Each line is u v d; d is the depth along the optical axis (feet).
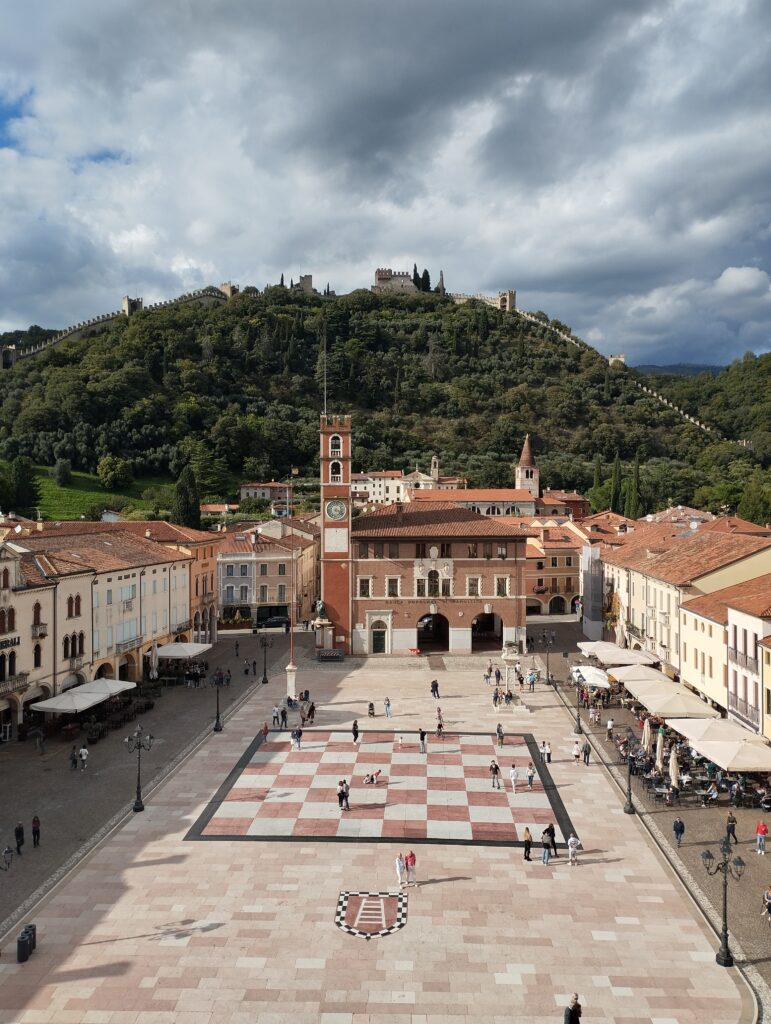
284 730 185.78
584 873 112.16
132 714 196.03
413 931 96.22
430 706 209.26
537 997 83.30
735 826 123.34
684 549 236.22
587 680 202.08
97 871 112.27
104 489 622.54
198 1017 79.66
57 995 83.05
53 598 189.16
